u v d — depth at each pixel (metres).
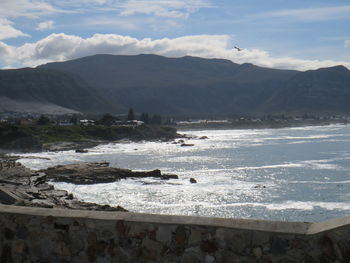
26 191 52.19
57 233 6.89
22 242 7.05
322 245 5.65
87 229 6.75
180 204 51.78
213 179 73.00
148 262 6.46
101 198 56.16
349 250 5.50
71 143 159.25
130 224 6.55
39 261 6.98
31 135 145.75
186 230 6.30
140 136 196.25
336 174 75.81
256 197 55.53
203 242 6.21
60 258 6.88
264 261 5.92
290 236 5.81
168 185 66.81
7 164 72.88
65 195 53.22
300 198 54.47
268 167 88.69
